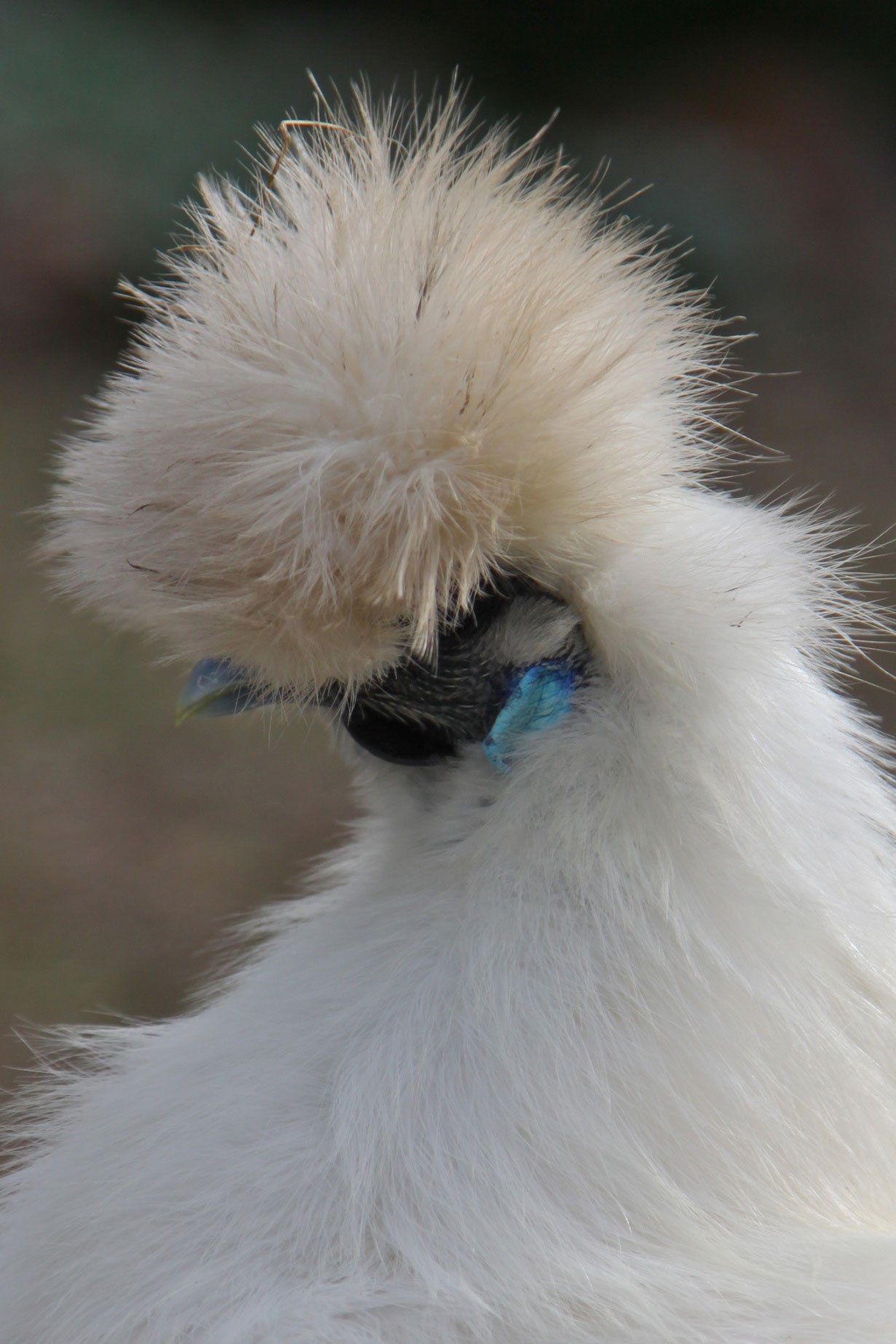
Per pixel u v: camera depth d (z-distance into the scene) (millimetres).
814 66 23656
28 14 18953
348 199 3457
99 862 11547
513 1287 3014
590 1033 3146
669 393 3650
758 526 3611
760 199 20953
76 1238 3432
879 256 21609
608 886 3250
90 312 18484
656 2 22516
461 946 3328
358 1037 3344
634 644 3314
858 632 3812
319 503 3037
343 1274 3105
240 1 20688
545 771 3383
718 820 3246
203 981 10188
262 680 3477
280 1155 3248
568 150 20141
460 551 3150
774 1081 3148
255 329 3221
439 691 3461
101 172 18328
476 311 3145
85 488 3480
